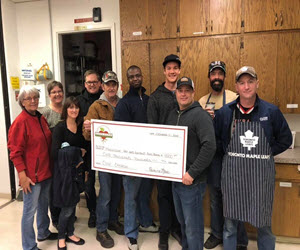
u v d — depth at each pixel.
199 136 1.68
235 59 2.47
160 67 2.66
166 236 2.21
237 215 1.75
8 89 3.22
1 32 3.13
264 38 2.38
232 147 1.72
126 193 2.16
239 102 1.74
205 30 2.51
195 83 2.59
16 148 1.93
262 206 1.67
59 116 2.50
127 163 1.98
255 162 1.67
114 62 3.20
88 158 2.41
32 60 3.42
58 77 3.42
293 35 2.32
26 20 3.36
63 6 3.26
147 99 2.22
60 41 3.40
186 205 1.77
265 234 1.81
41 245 2.29
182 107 1.78
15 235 2.45
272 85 2.43
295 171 2.16
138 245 2.27
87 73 2.58
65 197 2.05
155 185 2.54
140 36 2.67
